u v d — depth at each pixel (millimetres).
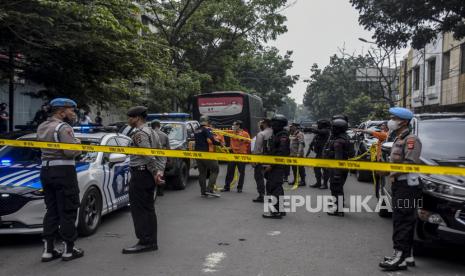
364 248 6406
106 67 11547
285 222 8031
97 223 7289
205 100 21609
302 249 6320
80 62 11172
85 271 5352
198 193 11445
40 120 12758
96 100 13570
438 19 19641
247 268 5480
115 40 10375
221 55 31016
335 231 7395
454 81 29156
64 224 5754
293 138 12492
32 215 6148
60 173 5672
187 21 27453
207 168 10953
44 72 11633
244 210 9141
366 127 18625
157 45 12773
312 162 5875
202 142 10711
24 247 6340
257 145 9516
